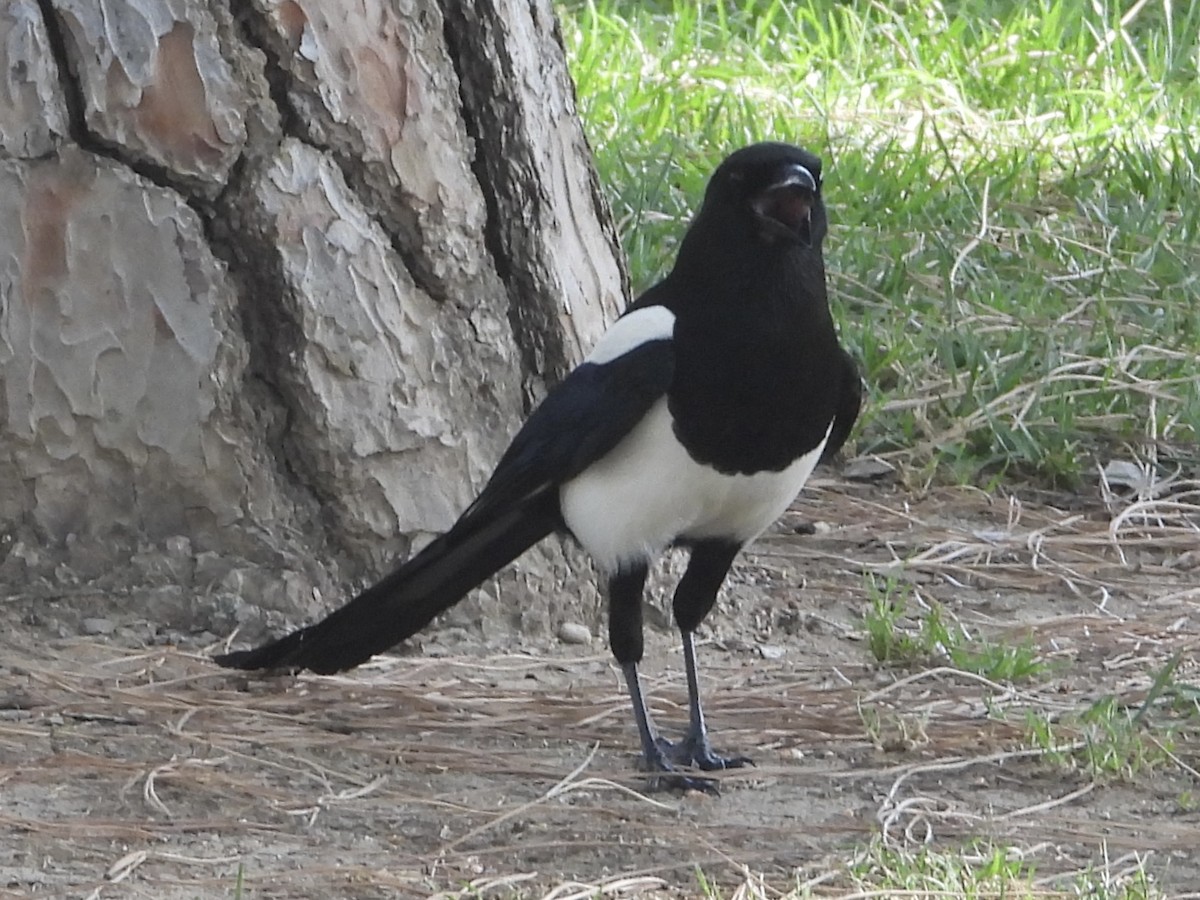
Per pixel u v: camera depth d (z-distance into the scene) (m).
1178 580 12.78
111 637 10.68
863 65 23.16
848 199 18.72
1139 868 8.03
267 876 7.93
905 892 7.72
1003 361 15.39
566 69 11.91
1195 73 23.19
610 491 9.32
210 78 10.67
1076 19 24.28
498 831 8.59
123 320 10.77
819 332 9.03
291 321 10.86
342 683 10.40
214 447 10.91
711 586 9.73
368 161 10.92
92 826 8.39
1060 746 9.66
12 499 10.85
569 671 10.88
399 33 10.96
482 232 11.31
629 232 17.36
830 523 13.59
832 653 11.38
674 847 8.41
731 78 22.59
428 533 11.15
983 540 13.24
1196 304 16.64
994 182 19.34
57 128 10.60
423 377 11.13
